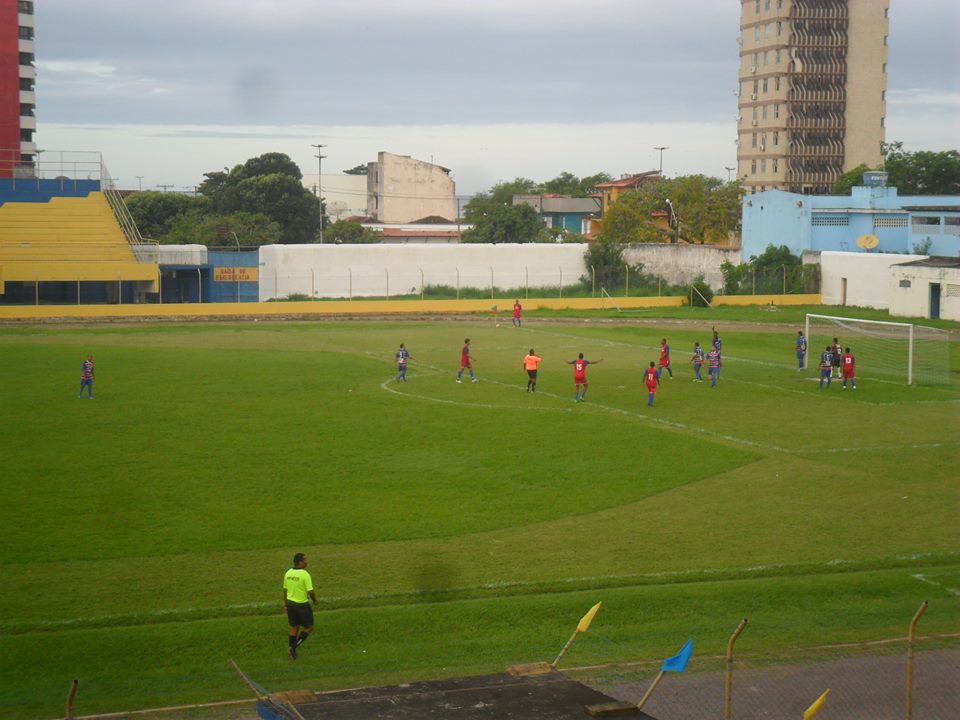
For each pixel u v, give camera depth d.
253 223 122.38
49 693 18.06
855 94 140.12
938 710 17.80
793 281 94.12
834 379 53.09
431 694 15.37
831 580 23.80
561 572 24.34
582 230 170.12
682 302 91.81
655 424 40.81
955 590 23.53
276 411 42.62
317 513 28.70
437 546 26.16
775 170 140.50
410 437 37.94
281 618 21.41
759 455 35.72
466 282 99.81
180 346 64.44
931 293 79.56
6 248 88.81
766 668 19.38
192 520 27.95
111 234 93.31
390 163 161.00
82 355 59.06
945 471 33.81
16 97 108.38
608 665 19.41
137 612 21.67
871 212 100.69
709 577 24.16
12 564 24.48
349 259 96.25
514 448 36.38
